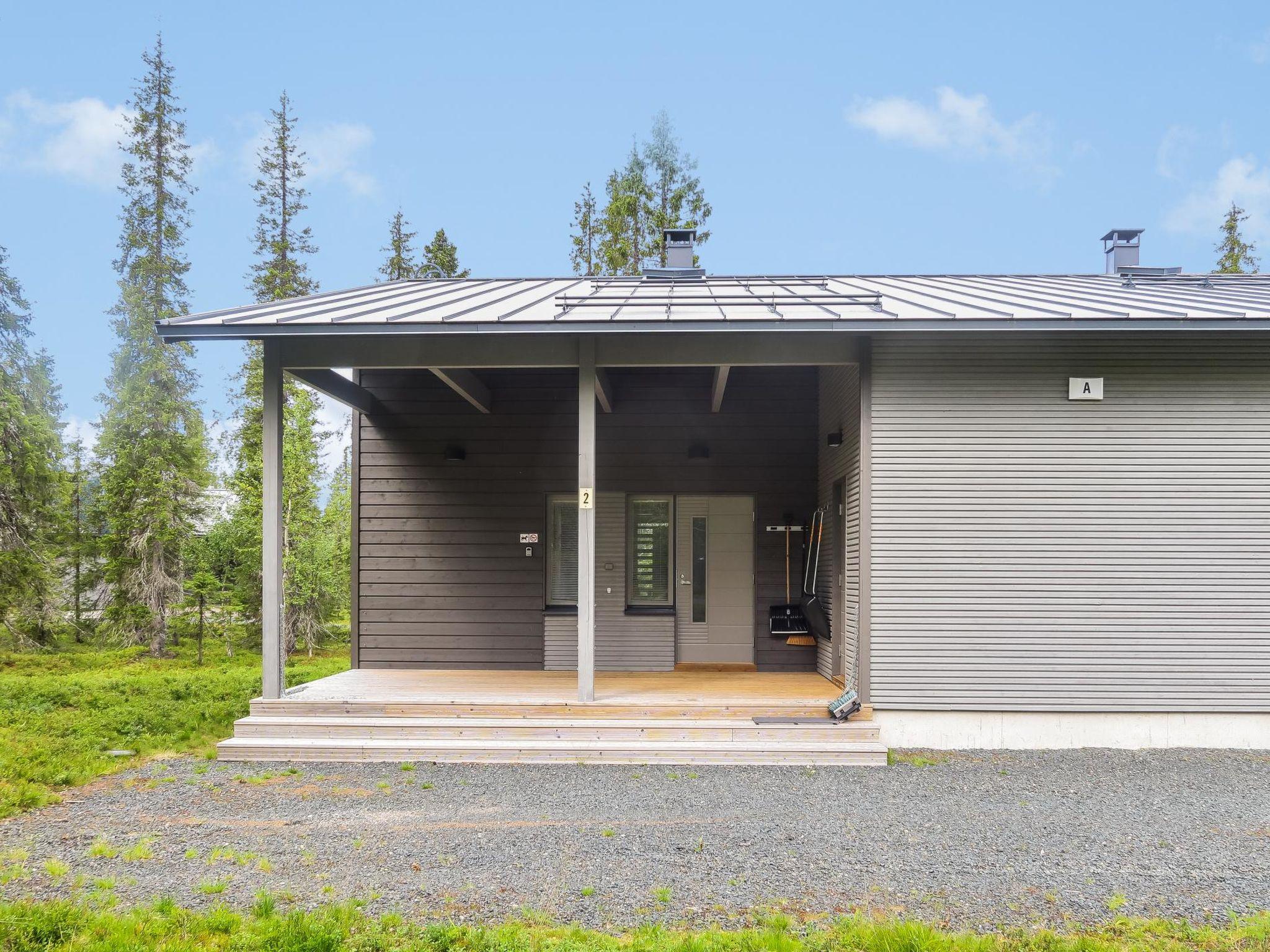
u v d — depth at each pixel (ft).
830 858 16.12
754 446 34.19
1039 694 25.04
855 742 23.99
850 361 25.34
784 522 33.96
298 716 25.13
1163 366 25.29
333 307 27.45
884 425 25.29
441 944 12.33
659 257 77.51
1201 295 29.76
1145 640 25.08
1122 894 14.51
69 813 18.74
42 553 62.85
